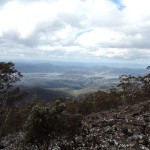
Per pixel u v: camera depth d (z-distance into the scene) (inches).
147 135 810.2
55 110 704.4
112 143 808.3
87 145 818.8
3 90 1621.6
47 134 695.7
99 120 1100.5
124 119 1045.2
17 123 1563.7
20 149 738.8
